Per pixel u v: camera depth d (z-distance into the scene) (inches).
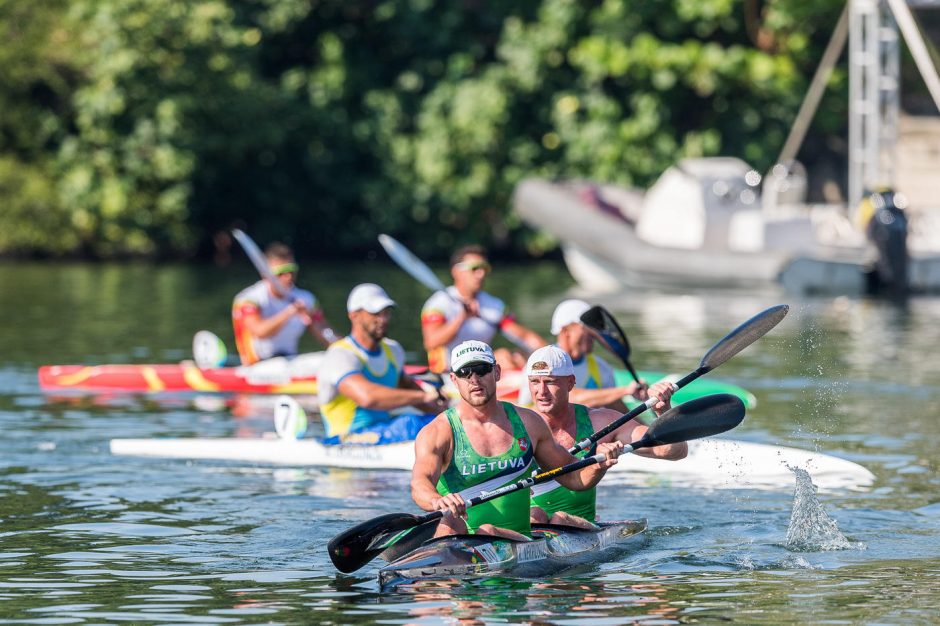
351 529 989.8
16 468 1434.5
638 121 4660.4
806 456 1444.4
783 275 3307.1
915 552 1071.0
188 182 4667.8
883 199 3309.5
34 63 4598.9
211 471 1432.1
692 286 3469.5
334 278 4079.7
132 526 1168.2
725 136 4758.9
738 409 1131.3
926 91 4025.6
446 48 4874.5
